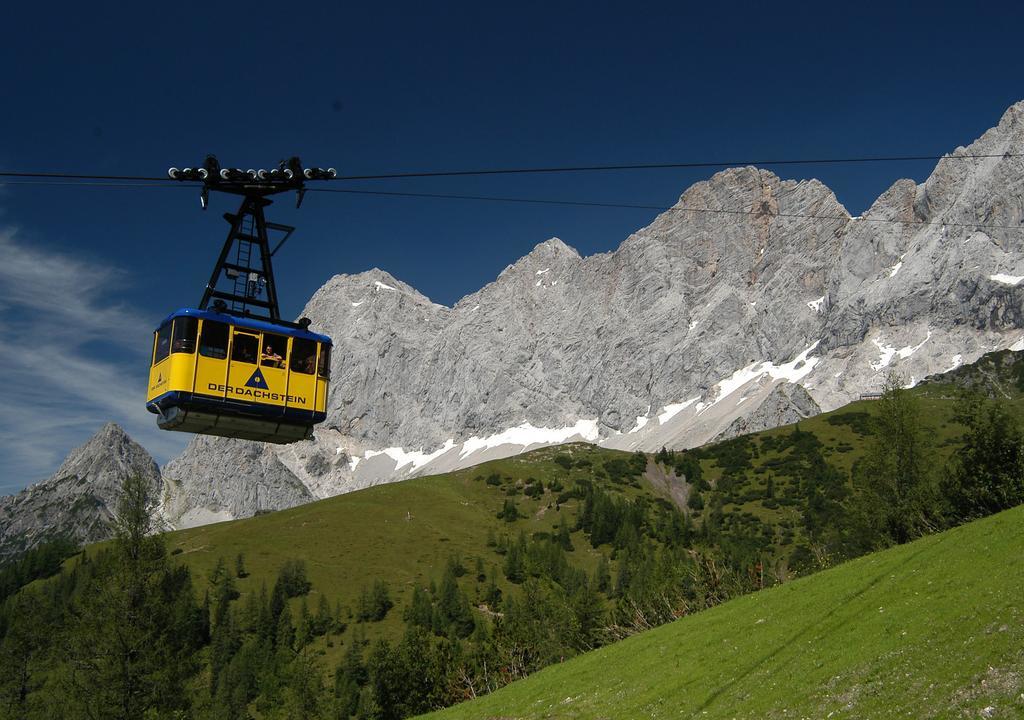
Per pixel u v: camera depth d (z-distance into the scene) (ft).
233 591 623.36
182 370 126.93
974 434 252.21
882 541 266.57
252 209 122.72
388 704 330.75
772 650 152.35
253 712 439.63
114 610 234.79
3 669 310.24
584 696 172.35
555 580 614.34
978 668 107.34
